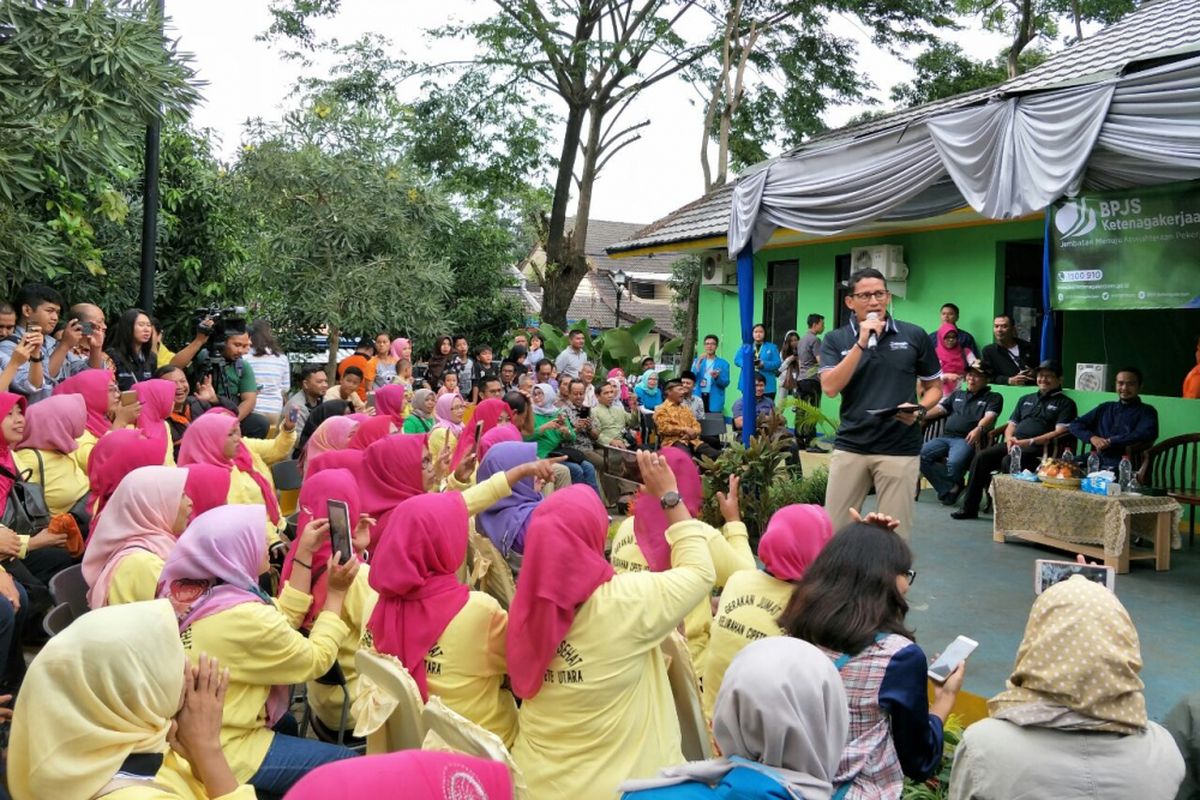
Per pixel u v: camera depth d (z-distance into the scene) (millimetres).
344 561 3506
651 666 3156
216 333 8914
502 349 20766
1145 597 6230
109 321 11797
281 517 6230
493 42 20141
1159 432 9039
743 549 4324
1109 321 11938
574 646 2977
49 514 5383
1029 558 7250
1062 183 5641
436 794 1553
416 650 3264
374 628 3389
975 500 8820
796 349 14172
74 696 1954
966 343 11508
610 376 12453
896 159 6836
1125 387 8250
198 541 3164
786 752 1999
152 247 9336
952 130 6309
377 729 2732
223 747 3086
